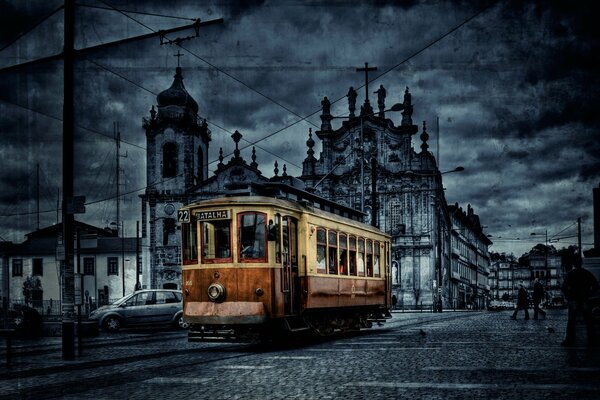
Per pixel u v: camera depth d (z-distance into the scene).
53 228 81.94
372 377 10.17
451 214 96.25
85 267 79.44
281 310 16.80
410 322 31.95
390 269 26.06
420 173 73.19
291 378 10.28
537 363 11.66
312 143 77.38
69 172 15.26
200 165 74.19
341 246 20.83
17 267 79.81
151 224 70.75
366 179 74.44
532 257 195.62
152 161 71.38
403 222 73.19
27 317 24.97
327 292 19.42
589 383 9.14
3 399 8.87
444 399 7.99
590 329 15.37
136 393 9.08
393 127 74.62
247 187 18.62
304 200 20.06
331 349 15.94
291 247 17.75
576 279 15.32
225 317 16.38
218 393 8.88
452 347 15.48
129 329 30.38
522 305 34.62
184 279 17.17
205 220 17.05
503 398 7.98
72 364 13.59
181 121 70.88
